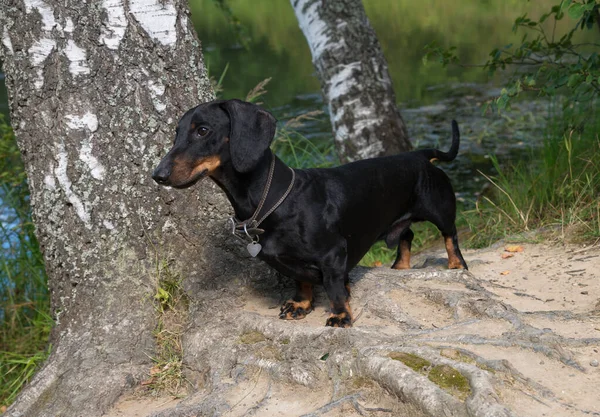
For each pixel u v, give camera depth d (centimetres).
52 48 421
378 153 776
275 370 365
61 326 444
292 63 1448
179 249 444
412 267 549
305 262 394
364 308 413
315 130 1038
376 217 431
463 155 916
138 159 432
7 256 686
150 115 434
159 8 434
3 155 686
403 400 315
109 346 420
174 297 440
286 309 424
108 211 430
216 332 414
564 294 439
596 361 337
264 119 364
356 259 427
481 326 379
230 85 1286
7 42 430
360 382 339
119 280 432
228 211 455
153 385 409
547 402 304
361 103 782
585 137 661
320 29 798
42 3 418
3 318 665
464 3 1914
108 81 427
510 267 501
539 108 1062
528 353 344
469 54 1401
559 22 1539
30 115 430
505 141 947
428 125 1045
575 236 535
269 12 2072
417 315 405
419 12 1898
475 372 309
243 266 452
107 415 394
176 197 441
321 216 389
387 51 1539
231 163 373
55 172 430
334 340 366
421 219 473
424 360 329
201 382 399
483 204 725
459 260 491
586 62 570
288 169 392
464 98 1166
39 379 415
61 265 439
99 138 427
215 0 1019
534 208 622
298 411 342
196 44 456
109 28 424
